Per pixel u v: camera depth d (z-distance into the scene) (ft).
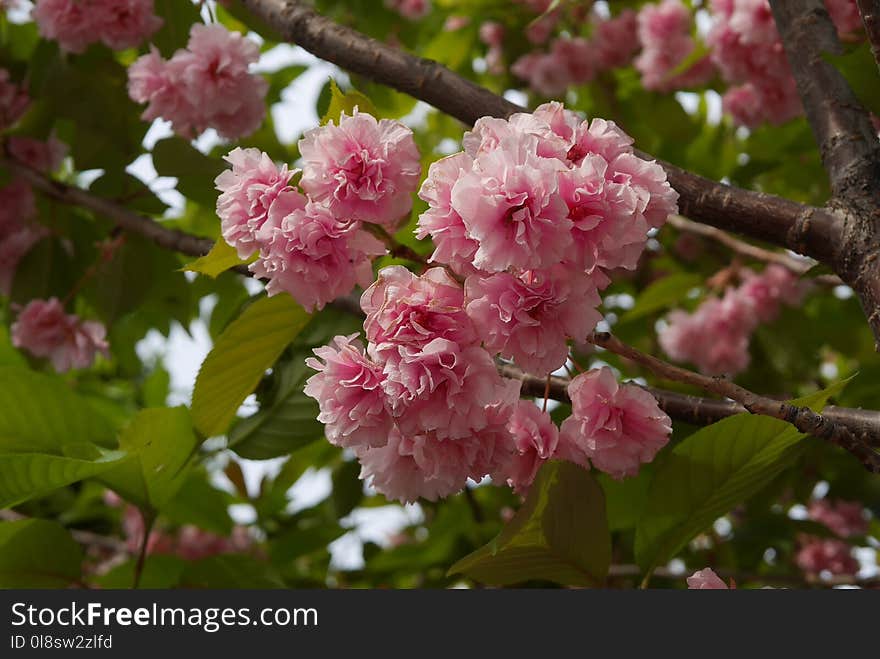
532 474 3.16
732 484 3.24
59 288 4.78
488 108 3.30
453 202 2.90
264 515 4.99
